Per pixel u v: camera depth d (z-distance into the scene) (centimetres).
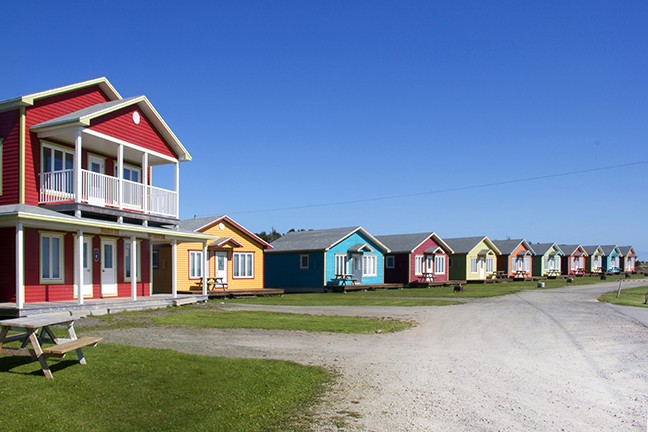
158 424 668
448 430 679
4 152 1900
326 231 4403
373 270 4400
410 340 1409
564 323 1806
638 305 2608
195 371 927
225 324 1647
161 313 1950
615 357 1191
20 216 1596
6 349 854
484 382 937
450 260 5488
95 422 664
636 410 784
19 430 622
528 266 6475
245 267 3453
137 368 923
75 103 2120
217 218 3266
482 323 1802
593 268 7906
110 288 2236
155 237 2281
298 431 661
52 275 1944
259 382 879
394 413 743
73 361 954
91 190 2038
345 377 950
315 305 2538
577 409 783
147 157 2342
